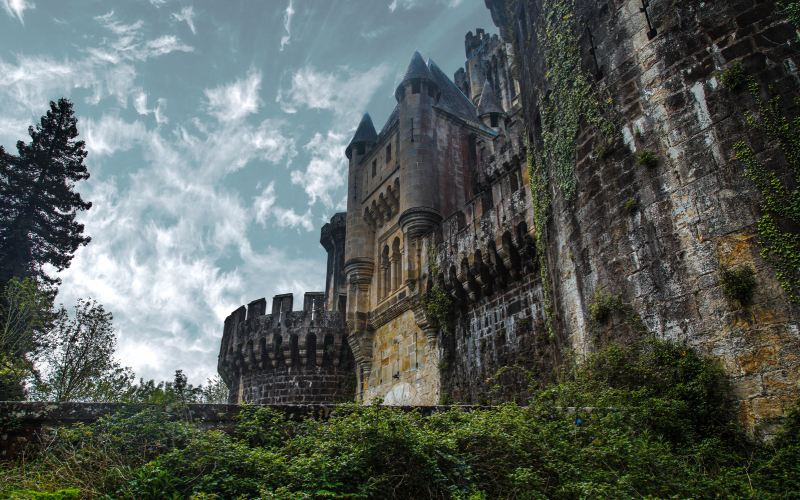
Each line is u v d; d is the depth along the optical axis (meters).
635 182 11.89
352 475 6.89
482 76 65.94
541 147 17.12
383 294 30.61
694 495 7.16
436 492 7.08
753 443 8.82
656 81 12.03
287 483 6.69
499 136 31.33
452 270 24.41
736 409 9.23
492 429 8.12
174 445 7.37
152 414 7.90
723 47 11.11
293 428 8.45
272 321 35.28
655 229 11.23
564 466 7.56
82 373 26.45
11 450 7.42
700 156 10.84
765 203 9.81
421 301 25.98
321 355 33.97
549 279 15.73
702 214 10.53
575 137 13.94
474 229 23.77
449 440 7.61
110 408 8.01
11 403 7.65
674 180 11.14
